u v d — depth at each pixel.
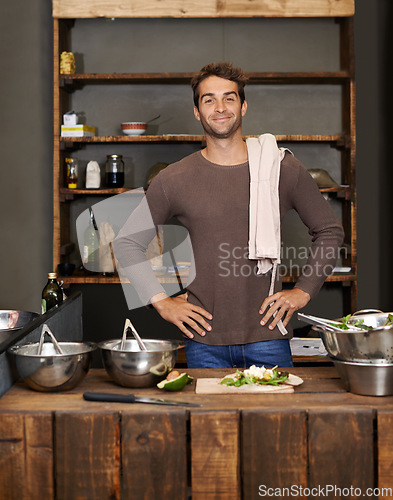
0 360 1.69
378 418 1.49
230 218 2.25
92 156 4.09
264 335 2.23
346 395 1.65
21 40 4.04
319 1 3.79
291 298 2.25
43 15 4.04
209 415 1.49
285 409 1.51
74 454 1.50
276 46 4.07
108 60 4.06
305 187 2.37
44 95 4.06
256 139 2.38
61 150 3.87
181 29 4.06
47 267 4.09
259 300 2.26
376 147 4.09
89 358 1.74
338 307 4.08
